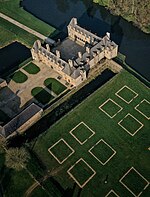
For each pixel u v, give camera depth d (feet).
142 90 450.30
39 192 352.08
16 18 577.84
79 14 593.01
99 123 415.03
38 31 550.77
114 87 454.81
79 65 454.81
